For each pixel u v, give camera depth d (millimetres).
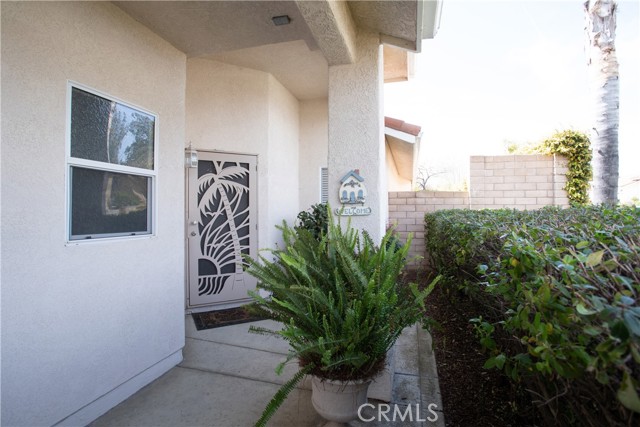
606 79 4406
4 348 1769
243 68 4676
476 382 2512
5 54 1785
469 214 3338
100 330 2297
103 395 2312
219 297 4543
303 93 5652
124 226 2561
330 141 3010
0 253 1753
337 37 2539
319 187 5828
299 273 1908
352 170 2957
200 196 4457
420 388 2523
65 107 2094
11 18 1816
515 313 1279
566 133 5586
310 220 5031
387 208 5977
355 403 1771
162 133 2926
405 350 3156
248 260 2070
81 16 2213
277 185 5074
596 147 4492
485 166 5941
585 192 5492
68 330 2086
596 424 984
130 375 2521
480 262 2068
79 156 2201
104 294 2334
